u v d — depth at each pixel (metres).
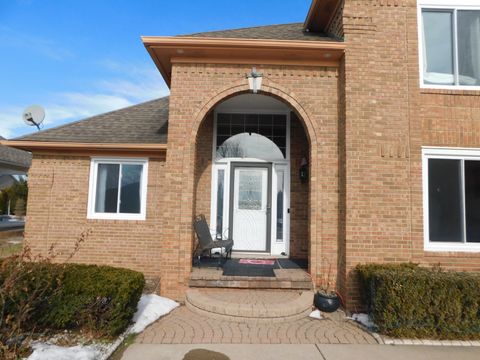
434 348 4.78
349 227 6.41
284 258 8.77
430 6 6.98
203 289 6.66
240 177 9.37
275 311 5.66
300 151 9.24
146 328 5.35
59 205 8.59
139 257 8.40
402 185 6.53
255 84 7.06
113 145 8.32
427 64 6.96
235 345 4.79
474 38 7.00
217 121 9.45
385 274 5.30
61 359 4.04
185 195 6.87
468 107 6.80
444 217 6.61
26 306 4.26
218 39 6.68
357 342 4.97
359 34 6.79
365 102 6.66
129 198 8.64
